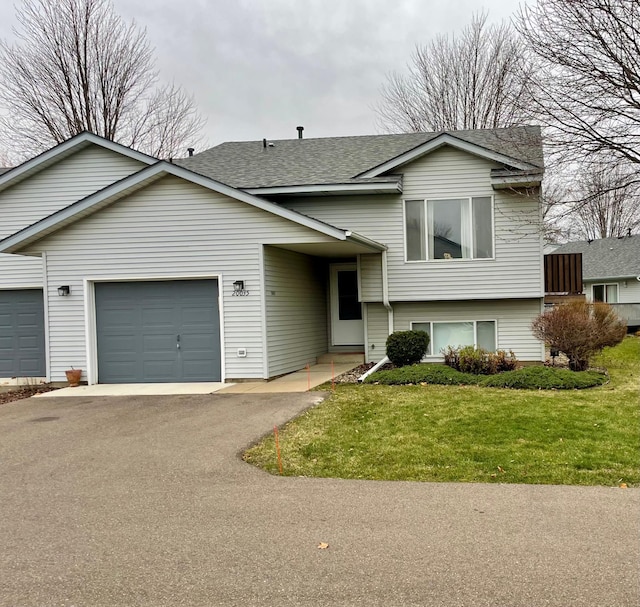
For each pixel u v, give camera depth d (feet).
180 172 35.86
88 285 37.81
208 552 12.21
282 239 35.96
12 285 44.45
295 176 44.45
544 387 30.83
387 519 13.78
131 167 44.80
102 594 10.55
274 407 27.86
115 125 85.92
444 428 22.53
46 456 20.58
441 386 32.45
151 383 37.73
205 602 10.18
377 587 10.53
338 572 11.15
